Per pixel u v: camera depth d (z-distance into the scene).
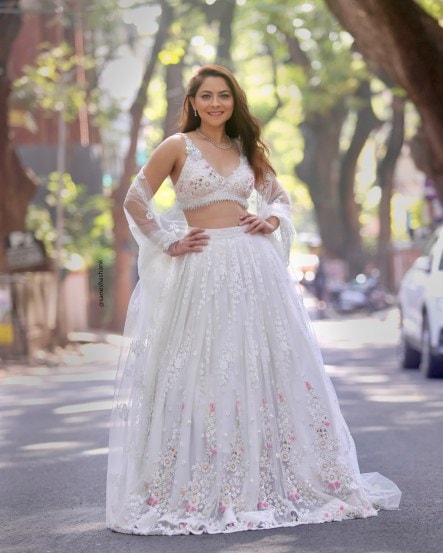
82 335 36.50
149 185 6.69
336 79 38.84
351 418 11.59
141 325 6.59
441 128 17.84
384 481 6.83
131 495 6.33
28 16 35.41
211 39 38.69
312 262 63.38
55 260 32.69
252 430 6.31
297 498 6.35
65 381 18.98
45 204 39.25
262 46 44.75
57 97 31.59
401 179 68.69
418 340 16.78
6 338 25.77
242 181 6.69
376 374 17.38
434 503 6.80
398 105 46.34
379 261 48.75
